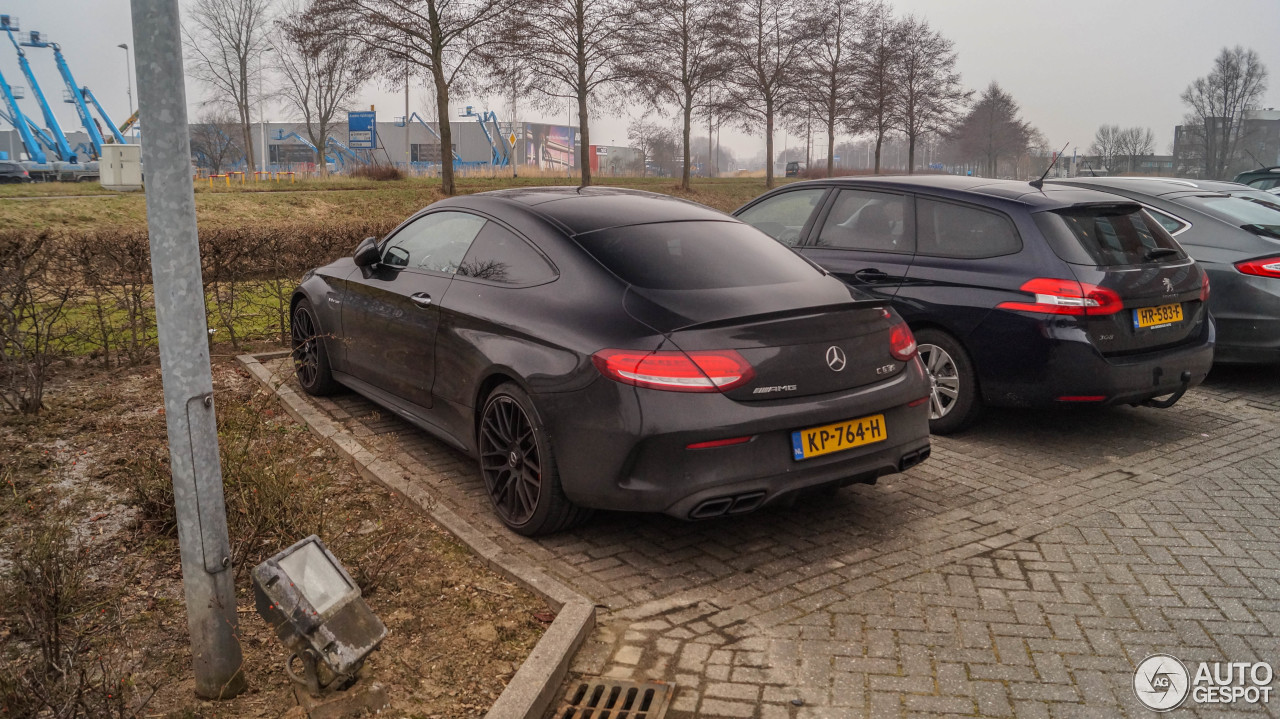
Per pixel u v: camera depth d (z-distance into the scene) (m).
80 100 53.47
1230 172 76.88
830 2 41.34
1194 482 4.82
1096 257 5.13
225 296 7.74
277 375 6.46
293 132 71.00
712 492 3.47
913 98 45.06
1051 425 5.90
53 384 6.21
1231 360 6.78
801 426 3.63
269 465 4.06
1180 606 3.44
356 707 2.59
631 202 4.66
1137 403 5.36
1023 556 3.88
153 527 3.87
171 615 3.17
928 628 3.27
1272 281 6.52
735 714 2.75
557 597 3.34
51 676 2.56
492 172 49.50
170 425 2.44
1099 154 92.38
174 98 2.27
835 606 3.43
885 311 4.09
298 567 2.47
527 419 3.85
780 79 39.31
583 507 3.86
